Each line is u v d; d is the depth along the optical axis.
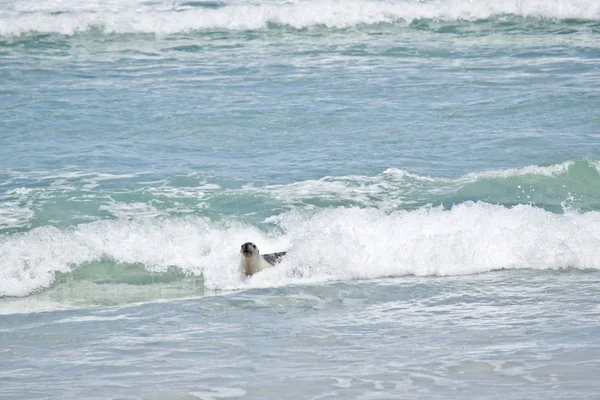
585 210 43.75
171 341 27.75
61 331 29.48
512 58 79.12
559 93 65.81
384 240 39.03
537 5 96.06
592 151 52.78
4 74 75.88
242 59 81.25
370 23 95.06
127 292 35.69
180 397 22.11
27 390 23.00
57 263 37.91
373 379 23.06
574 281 35.28
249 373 23.98
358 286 35.03
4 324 30.73
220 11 95.56
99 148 54.97
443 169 50.09
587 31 90.88
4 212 43.12
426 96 66.31
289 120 60.62
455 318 29.88
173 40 90.62
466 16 96.12
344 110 62.78
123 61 81.88
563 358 24.41
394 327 28.89
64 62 81.50
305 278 36.50
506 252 38.22
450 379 22.86
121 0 101.38
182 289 36.06
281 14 95.06
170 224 40.94
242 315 31.12
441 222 40.75
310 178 48.66
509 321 29.17
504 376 22.95
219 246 39.62
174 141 56.66
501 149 53.53
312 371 24.00
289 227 41.62
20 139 56.88
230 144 55.91
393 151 53.56
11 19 92.88
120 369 24.77
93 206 44.09
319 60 79.94
